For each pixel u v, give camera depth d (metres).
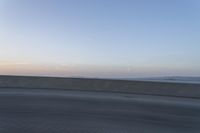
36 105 17.81
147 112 16.06
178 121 13.68
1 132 10.59
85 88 29.06
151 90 26.47
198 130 11.90
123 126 12.30
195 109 17.44
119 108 17.27
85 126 12.08
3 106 17.19
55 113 15.15
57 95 23.39
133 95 24.92
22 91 26.14
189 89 24.72
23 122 12.55
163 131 11.62
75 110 16.25
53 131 11.00
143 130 11.66
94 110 16.34
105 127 11.99
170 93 25.38
